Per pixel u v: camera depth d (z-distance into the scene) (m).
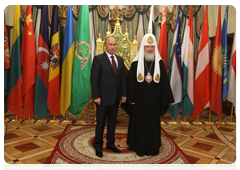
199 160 2.44
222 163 2.37
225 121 4.32
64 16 4.47
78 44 3.75
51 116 4.43
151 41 2.59
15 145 2.77
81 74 3.77
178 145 2.94
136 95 2.63
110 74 2.45
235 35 3.87
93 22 4.73
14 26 3.66
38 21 4.59
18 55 3.67
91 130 3.54
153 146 2.53
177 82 3.94
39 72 3.77
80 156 2.46
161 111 2.76
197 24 5.30
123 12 4.99
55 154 2.48
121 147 2.80
